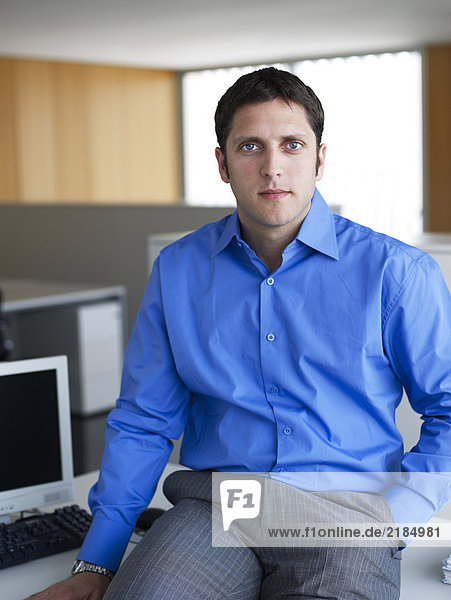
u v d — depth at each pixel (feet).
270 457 4.72
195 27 24.58
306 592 4.29
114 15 22.48
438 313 4.63
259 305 4.80
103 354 16.88
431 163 28.55
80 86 31.99
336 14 22.76
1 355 15.17
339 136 30.91
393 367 4.75
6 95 29.81
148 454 5.15
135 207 19.11
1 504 5.48
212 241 5.10
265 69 4.62
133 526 5.09
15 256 21.38
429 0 20.93
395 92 29.37
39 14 22.20
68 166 31.76
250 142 4.53
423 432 4.76
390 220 29.89
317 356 4.64
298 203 4.57
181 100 35.06
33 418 5.61
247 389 4.79
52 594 4.63
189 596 4.26
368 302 4.58
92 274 20.06
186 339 4.96
